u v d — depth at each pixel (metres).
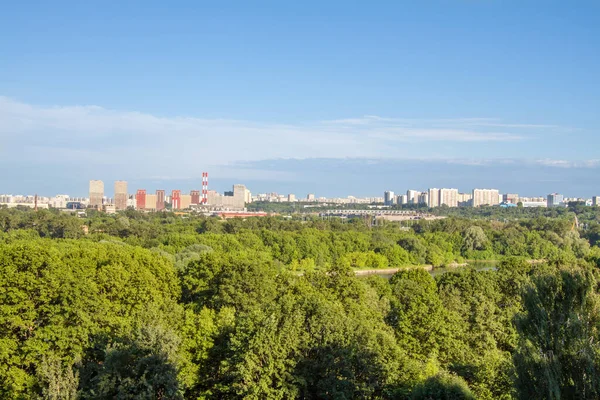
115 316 61.34
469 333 70.00
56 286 58.56
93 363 50.78
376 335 56.91
